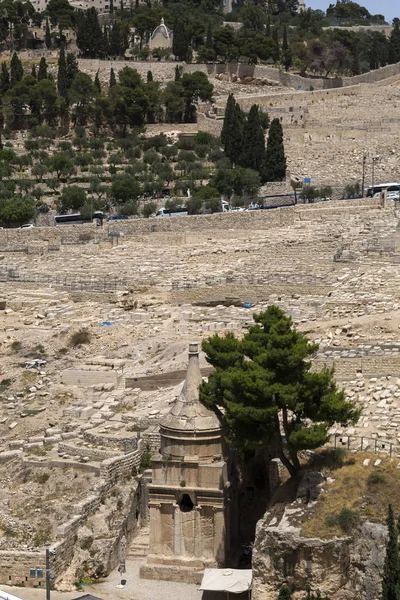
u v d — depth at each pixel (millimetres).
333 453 104062
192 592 100375
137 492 114375
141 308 178625
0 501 114375
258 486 110062
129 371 144625
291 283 177750
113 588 101938
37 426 131625
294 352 102188
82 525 109000
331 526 93438
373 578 91250
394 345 133375
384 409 116125
